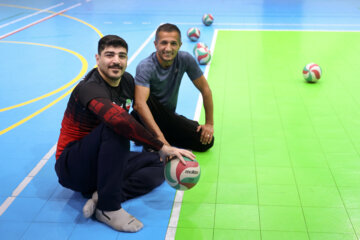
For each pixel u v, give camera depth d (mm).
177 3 12773
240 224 2924
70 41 8430
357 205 3092
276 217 2990
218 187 3385
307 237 2773
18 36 8914
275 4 12523
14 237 2836
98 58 2811
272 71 6340
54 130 4500
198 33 8266
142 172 3262
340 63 6668
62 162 2918
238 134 4312
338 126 4414
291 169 3613
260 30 9148
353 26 9312
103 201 2826
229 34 8828
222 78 6062
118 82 2949
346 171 3551
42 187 3430
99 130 2688
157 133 3324
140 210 3109
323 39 8234
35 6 12570
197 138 3848
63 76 6312
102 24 9961
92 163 2795
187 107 5027
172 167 2975
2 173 3648
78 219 3016
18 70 6625
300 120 4590
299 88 5582
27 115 4895
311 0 13016
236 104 5098
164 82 3613
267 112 4836
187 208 3123
